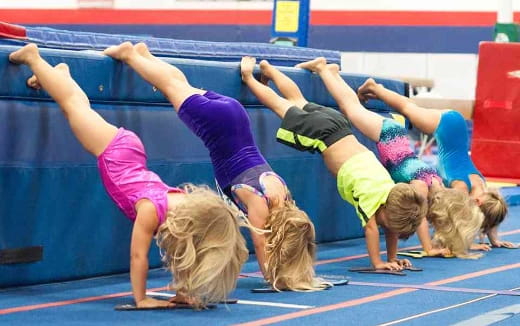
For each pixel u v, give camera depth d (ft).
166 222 14.35
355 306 15.03
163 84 18.02
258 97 20.75
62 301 15.39
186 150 19.45
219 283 14.19
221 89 20.07
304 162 22.75
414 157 22.38
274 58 24.31
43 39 19.04
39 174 16.67
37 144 16.63
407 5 55.11
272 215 16.74
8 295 15.81
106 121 17.54
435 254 21.34
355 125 22.77
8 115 16.10
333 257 21.42
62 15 57.67
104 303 15.25
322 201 23.57
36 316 14.01
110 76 17.79
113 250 18.25
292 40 31.24
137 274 14.87
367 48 55.98
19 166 16.31
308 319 13.91
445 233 21.16
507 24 38.19
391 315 14.24
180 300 14.83
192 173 19.61
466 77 54.39
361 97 24.53
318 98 23.07
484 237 25.16
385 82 25.81
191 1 57.00
